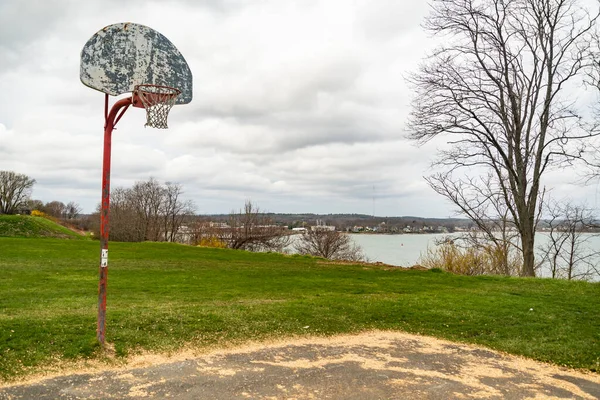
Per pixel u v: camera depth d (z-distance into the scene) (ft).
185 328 32.53
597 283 62.90
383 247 214.90
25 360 24.32
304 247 195.00
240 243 183.01
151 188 221.87
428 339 34.35
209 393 21.44
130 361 25.77
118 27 28.22
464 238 87.30
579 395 23.59
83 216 358.23
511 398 22.61
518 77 74.49
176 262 85.15
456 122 75.15
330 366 26.45
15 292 47.47
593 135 69.05
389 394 22.27
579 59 69.41
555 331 36.60
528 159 75.56
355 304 44.88
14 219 197.16
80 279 59.41
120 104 26.96
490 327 37.73
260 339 31.68
